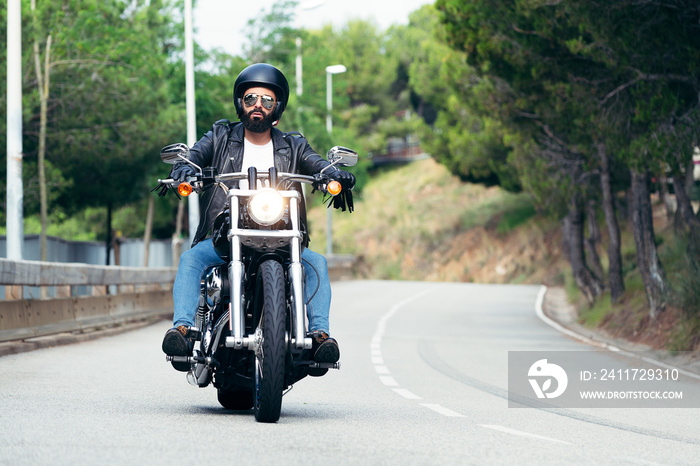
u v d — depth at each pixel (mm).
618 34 16219
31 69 30266
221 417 7555
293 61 50312
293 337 6910
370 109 83625
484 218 63812
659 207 49406
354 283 48844
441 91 59688
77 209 36531
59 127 31172
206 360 7168
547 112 20688
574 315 30312
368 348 17328
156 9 36125
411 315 27547
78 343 15406
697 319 16953
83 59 30016
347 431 7020
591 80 18656
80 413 7527
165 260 44031
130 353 14000
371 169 82938
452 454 6105
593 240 29109
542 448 6602
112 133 32812
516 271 58625
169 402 8703
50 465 5262
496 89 22531
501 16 18688
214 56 39031
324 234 69812
